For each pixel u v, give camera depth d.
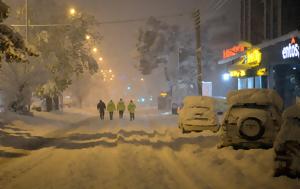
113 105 38.62
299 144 9.29
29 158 13.82
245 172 10.26
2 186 9.52
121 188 9.02
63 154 14.56
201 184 9.17
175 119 35.16
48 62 39.91
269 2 33.88
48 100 44.88
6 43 17.00
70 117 41.25
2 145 17.19
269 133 13.11
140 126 27.41
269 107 13.41
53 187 9.27
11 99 33.59
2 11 17.06
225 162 11.53
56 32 41.09
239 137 13.38
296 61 26.44
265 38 34.16
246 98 13.69
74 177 10.30
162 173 10.55
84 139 19.64
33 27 39.84
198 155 13.15
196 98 20.75
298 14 29.91
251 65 34.88
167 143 16.81
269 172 9.81
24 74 33.34
